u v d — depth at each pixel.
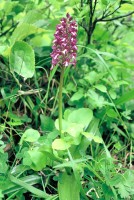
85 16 1.02
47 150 0.83
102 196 0.86
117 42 1.26
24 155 0.83
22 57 0.91
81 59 1.13
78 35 1.15
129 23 1.21
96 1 1.03
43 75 1.12
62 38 0.78
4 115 0.98
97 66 1.13
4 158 0.85
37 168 0.84
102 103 0.97
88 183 0.89
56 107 1.04
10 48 0.92
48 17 1.15
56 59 0.80
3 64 1.08
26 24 0.96
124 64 1.06
